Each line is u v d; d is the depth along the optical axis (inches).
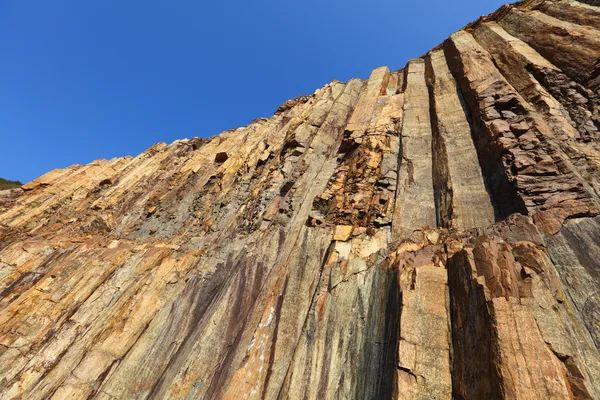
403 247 441.1
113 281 603.8
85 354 475.8
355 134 815.1
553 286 280.5
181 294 547.2
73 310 570.6
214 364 405.4
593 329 261.6
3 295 713.0
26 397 434.0
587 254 308.2
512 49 719.7
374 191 602.5
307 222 594.6
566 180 385.1
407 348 297.4
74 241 860.0
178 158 1338.6
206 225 753.0
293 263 503.5
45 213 1112.8
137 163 1417.3
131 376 431.2
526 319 251.9
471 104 677.9
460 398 255.3
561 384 211.8
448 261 372.8
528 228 351.6
